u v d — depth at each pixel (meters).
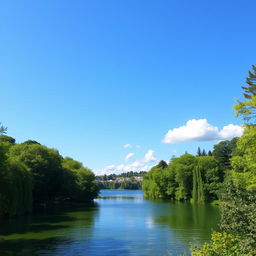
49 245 31.89
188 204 93.88
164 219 54.12
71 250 29.73
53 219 55.34
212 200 101.00
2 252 28.62
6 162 52.50
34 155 85.75
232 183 15.16
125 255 27.75
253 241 12.65
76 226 46.00
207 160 106.00
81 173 118.06
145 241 33.97
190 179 111.56
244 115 27.53
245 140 25.73
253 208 13.31
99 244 32.56
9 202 56.72
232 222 14.14
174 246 31.11
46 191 90.06
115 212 69.19
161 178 127.75
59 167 97.19
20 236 37.16
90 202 113.19
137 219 54.88
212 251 15.48
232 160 27.89
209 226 44.09
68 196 105.94
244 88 41.72
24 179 65.69
